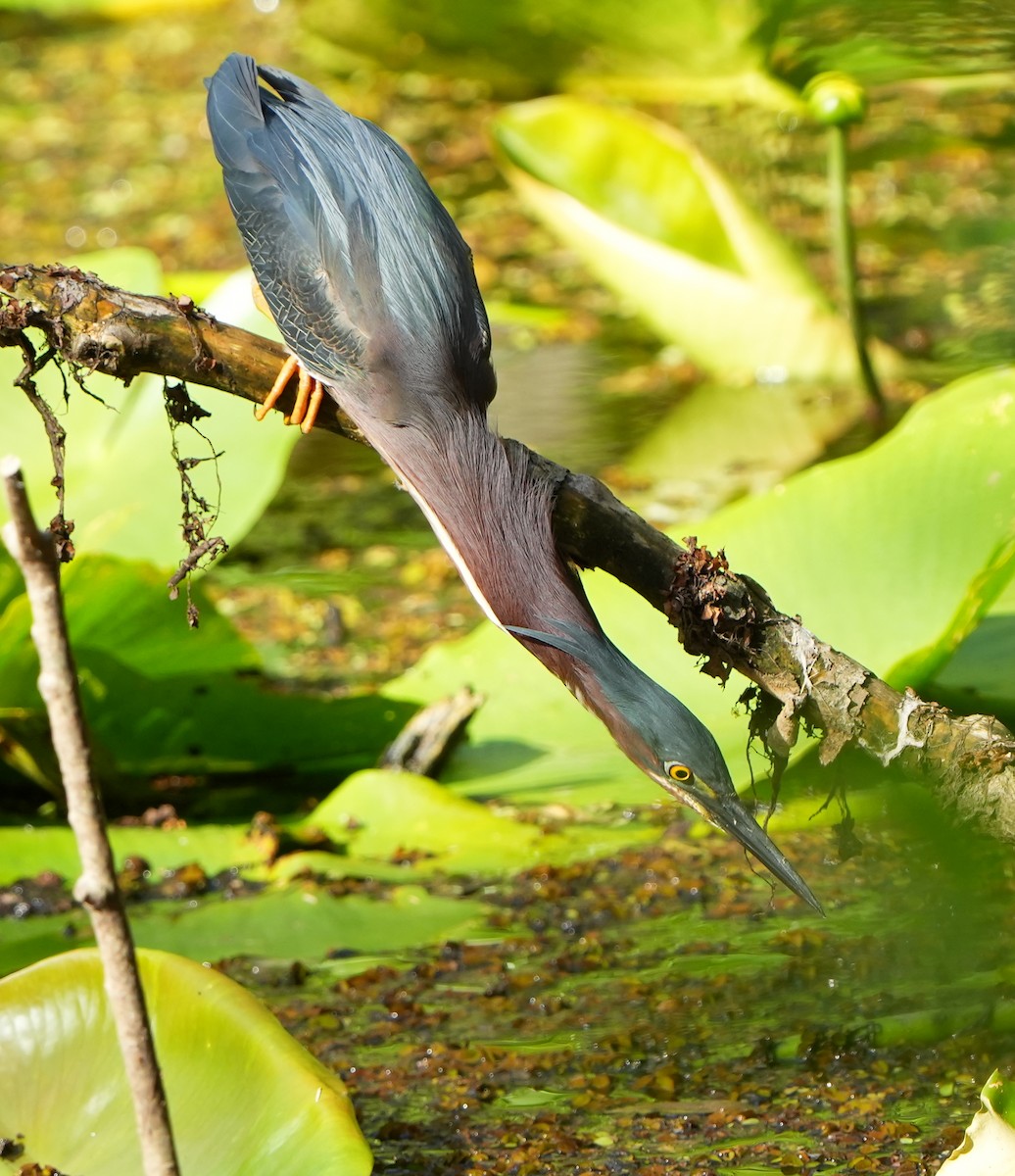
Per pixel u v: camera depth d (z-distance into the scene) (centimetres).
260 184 742
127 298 662
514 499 638
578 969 801
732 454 1545
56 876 899
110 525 1150
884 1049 715
